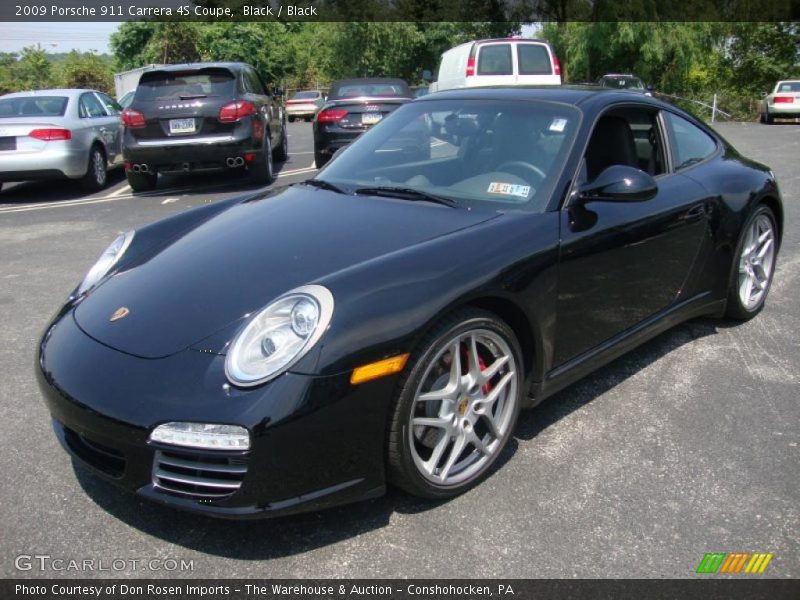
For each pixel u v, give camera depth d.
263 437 2.02
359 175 3.36
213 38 37.28
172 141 8.64
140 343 2.26
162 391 2.10
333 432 2.11
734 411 3.14
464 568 2.16
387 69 40.47
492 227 2.63
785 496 2.52
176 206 8.11
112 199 8.74
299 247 2.60
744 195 3.88
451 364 2.42
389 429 2.25
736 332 4.08
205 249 2.76
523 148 3.07
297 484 2.11
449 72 14.31
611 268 2.99
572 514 2.42
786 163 11.16
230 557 2.21
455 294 2.32
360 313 2.16
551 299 2.70
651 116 3.57
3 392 3.33
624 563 2.18
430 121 3.45
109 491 2.53
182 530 2.33
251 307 2.28
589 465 2.71
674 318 3.57
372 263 2.34
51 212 7.93
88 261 5.71
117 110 10.92
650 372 3.54
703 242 3.63
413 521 2.38
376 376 2.15
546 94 3.36
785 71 32.66
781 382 3.43
